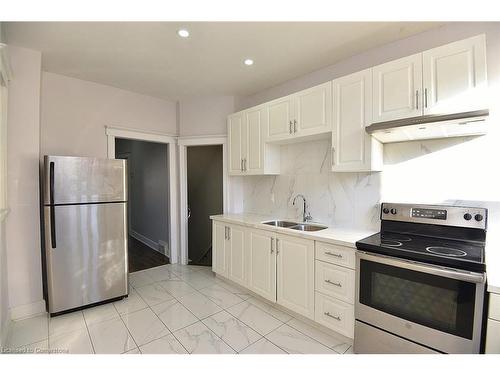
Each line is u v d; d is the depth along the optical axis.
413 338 1.51
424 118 1.49
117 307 2.50
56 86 2.77
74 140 2.89
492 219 1.68
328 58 2.45
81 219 2.38
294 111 2.48
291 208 2.93
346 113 2.05
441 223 1.80
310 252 2.09
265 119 2.80
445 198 1.87
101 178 2.49
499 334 1.23
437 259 1.41
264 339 1.98
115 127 3.17
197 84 3.12
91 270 2.44
